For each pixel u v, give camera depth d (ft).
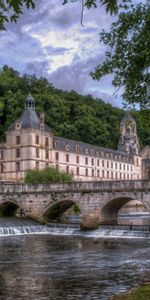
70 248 118.42
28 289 66.03
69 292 63.77
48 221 199.52
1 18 29.40
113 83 56.39
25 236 156.04
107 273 79.20
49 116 480.64
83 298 60.03
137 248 118.21
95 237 152.05
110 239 144.46
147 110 56.59
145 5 52.01
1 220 182.60
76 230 170.40
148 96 55.36
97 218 181.57
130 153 540.93
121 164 499.51
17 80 506.07
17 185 207.00
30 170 270.26
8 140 354.95
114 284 69.31
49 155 365.61
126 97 56.59
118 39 54.24
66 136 494.18
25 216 202.69
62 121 509.76
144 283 69.62
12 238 147.74
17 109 441.68
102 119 610.65
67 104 543.80
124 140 556.92
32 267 86.17
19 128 349.00
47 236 156.04
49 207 195.93
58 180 253.24
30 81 539.29
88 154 427.74
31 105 361.71
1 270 82.69
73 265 88.43
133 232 155.63
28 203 202.18
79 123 526.98
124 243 131.54
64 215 241.76
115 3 30.27
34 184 202.18
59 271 81.35
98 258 98.78
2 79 486.79
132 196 173.06
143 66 51.85
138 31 52.54
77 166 408.26
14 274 78.38
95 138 549.95
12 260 95.61
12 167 349.61
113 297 55.31
